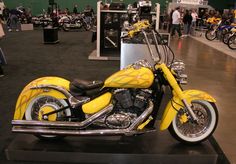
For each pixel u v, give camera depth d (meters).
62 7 21.14
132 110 2.49
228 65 6.91
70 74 5.68
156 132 2.91
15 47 9.02
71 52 8.40
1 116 3.49
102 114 2.44
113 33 7.38
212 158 2.57
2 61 6.11
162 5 20.81
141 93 2.47
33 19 16.91
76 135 2.48
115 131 2.44
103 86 2.51
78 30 15.98
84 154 2.55
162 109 3.62
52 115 2.60
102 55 7.52
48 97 2.64
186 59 7.48
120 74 2.43
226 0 20.59
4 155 2.65
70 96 2.53
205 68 6.48
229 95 4.57
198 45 10.27
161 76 2.52
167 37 4.26
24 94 2.63
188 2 17.03
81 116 2.56
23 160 2.59
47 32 9.85
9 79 5.16
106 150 2.58
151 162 2.56
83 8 21.27
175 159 2.55
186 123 2.67
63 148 2.60
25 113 2.65
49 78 2.68
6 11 16.66
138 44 3.91
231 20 13.16
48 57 7.47
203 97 2.59
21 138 2.76
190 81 5.32
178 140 2.69
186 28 13.75
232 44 9.45
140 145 2.66
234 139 3.00
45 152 2.55
